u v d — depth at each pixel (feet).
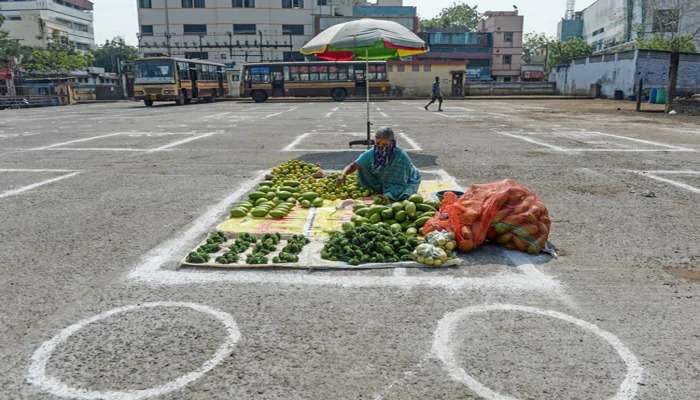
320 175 24.17
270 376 8.62
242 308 11.09
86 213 19.04
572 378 8.56
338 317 10.68
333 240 14.30
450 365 8.95
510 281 12.53
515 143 40.14
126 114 86.22
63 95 151.84
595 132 49.01
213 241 14.93
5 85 143.54
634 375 8.64
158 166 29.76
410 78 159.22
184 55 197.47
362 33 30.37
